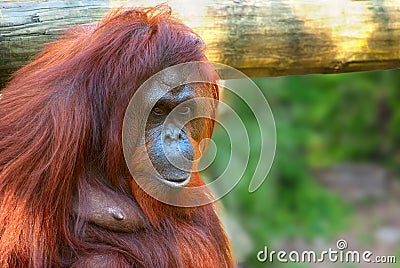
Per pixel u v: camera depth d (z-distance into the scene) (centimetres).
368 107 2227
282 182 1825
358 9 977
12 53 888
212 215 852
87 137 737
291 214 1766
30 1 891
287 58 966
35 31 886
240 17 941
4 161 737
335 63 985
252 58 955
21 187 727
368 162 2273
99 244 748
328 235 1739
